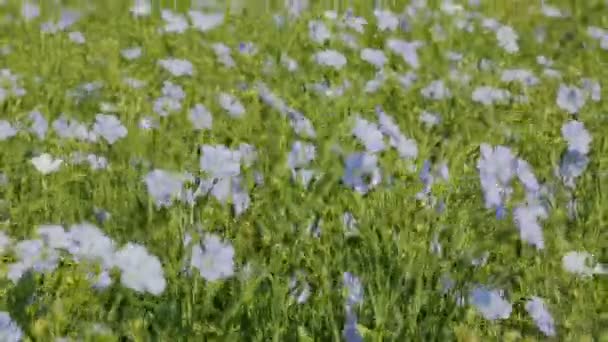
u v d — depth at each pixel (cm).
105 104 827
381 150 681
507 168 602
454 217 562
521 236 554
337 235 537
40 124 743
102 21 1242
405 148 657
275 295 467
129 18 1251
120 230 548
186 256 487
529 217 559
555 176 659
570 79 1040
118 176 643
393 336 456
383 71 1010
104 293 466
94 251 470
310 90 904
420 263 500
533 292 529
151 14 1270
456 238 527
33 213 599
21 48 1066
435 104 924
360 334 448
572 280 542
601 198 657
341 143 695
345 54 1103
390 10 1351
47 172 633
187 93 886
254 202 586
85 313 456
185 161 661
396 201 573
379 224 543
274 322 459
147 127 752
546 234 580
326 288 483
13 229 573
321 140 700
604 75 1069
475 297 474
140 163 659
